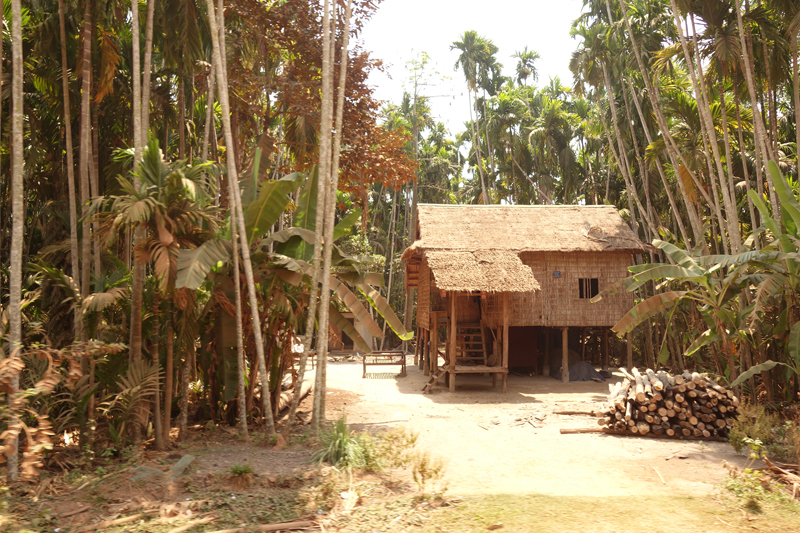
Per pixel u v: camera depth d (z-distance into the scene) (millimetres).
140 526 5160
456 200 38250
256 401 10898
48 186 13961
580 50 20734
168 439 8469
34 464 5645
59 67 11555
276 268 9344
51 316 10055
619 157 24016
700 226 16969
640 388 9773
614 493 6383
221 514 5492
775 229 11023
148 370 7875
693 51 15195
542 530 5188
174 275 7555
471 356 19516
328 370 21047
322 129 8969
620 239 18250
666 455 8352
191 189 7312
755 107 12828
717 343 13742
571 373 19016
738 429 8422
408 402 13789
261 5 12922
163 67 14820
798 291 11273
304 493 6047
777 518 5488
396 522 5402
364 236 30312
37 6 11727
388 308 10586
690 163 16453
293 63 14242
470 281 15250
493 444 9141
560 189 35531
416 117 33438
